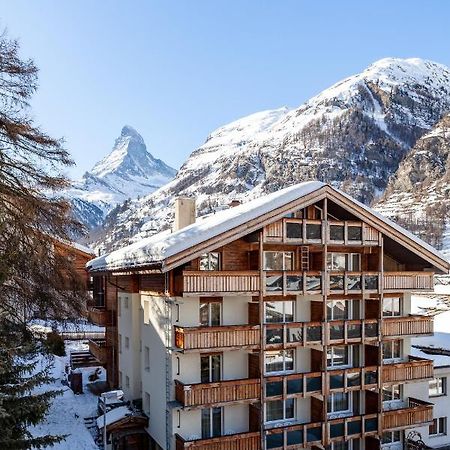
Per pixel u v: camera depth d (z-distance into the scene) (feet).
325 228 72.18
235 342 66.90
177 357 68.18
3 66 62.95
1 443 52.95
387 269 84.48
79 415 82.69
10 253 62.08
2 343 60.39
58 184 70.59
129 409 79.20
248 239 71.20
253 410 69.62
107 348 97.86
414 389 82.58
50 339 75.77
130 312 83.71
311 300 74.74
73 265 77.20
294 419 74.28
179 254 63.05
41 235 68.49
